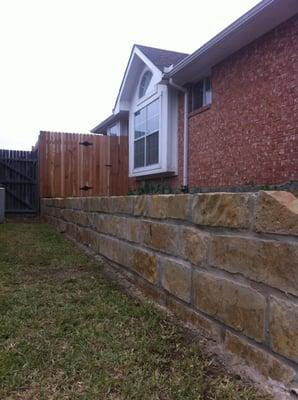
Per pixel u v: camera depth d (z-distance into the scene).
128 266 3.72
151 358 2.12
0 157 10.37
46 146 10.68
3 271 4.02
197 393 1.79
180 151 9.58
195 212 2.51
